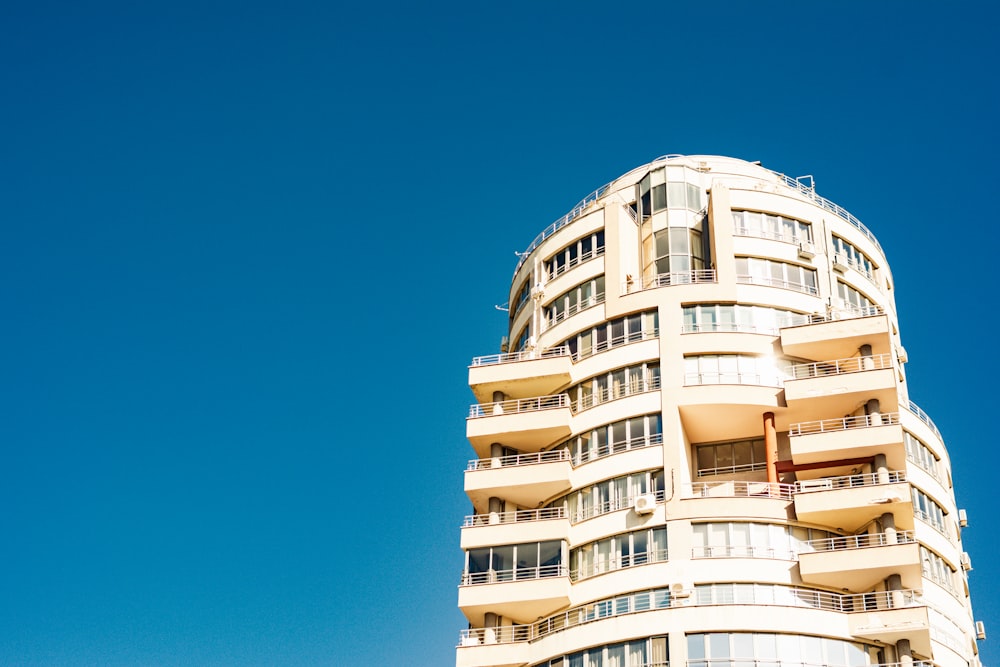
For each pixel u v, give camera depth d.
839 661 52.16
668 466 57.44
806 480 59.84
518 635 58.25
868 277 68.06
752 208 65.88
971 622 60.44
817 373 60.66
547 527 58.78
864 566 53.75
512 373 63.59
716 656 51.91
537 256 70.25
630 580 55.34
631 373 61.28
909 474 58.03
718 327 61.50
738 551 54.91
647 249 66.94
